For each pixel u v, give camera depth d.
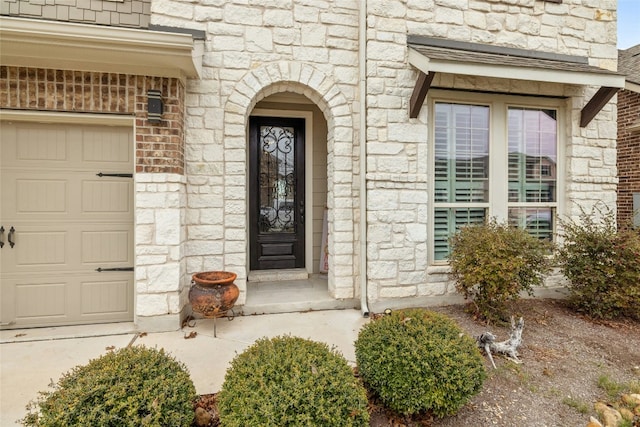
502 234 3.89
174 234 3.70
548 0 4.82
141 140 3.62
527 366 3.00
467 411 2.38
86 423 1.57
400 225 4.41
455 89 4.62
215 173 4.07
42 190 3.62
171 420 1.74
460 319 4.00
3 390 2.51
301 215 5.82
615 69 5.02
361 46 4.30
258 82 4.18
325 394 1.82
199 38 3.84
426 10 4.45
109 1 3.67
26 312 3.63
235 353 3.02
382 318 2.69
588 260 4.19
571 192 4.94
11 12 3.42
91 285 3.75
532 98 4.91
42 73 3.43
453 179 4.74
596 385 2.75
